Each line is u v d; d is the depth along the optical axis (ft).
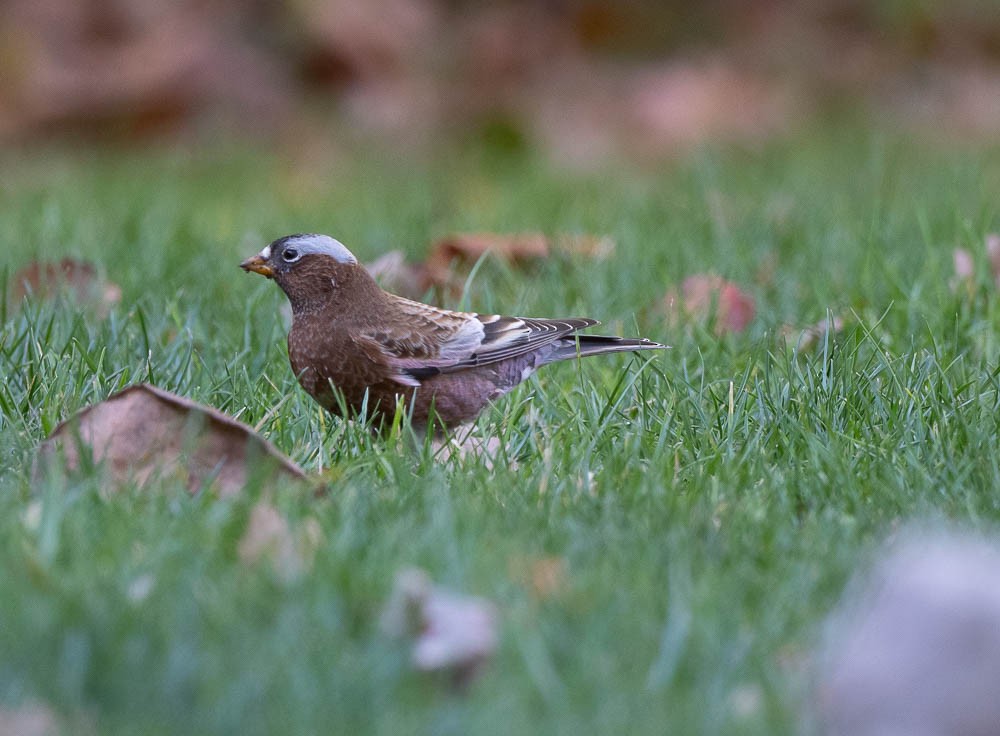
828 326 35.04
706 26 95.91
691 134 85.40
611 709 17.67
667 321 38.58
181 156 79.20
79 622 19.21
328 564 21.09
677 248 45.93
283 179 75.10
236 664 18.49
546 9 94.38
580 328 33.53
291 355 32.63
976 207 52.95
